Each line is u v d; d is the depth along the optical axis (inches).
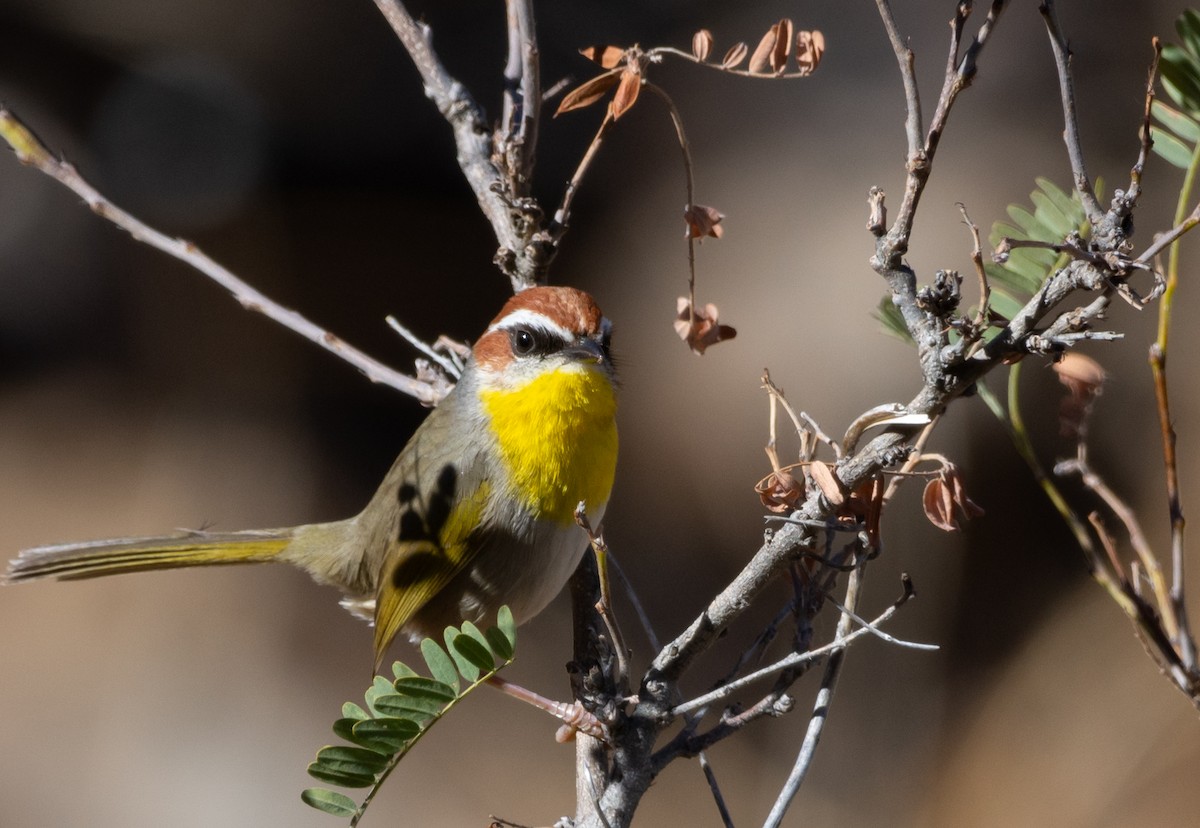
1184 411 475.8
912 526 451.5
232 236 735.1
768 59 178.7
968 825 441.1
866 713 454.9
